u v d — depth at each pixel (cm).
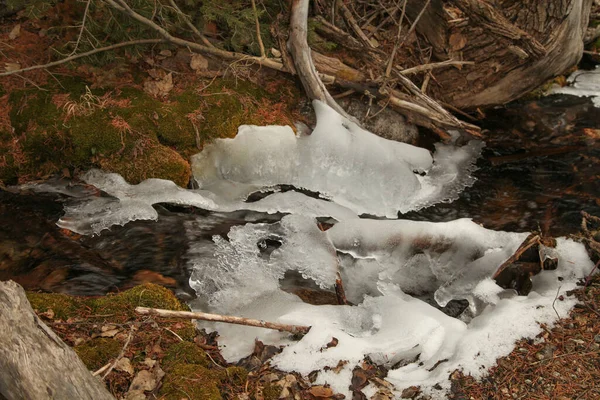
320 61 316
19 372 191
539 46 312
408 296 254
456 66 330
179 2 312
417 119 325
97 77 298
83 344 221
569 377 225
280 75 319
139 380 215
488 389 222
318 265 260
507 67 325
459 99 337
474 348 230
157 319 232
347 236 265
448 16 320
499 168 314
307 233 267
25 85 293
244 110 303
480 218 292
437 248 263
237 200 289
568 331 236
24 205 277
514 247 260
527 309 241
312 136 301
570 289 249
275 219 283
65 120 285
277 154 298
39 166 286
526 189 303
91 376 200
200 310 244
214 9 298
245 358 228
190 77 306
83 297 241
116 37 300
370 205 297
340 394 219
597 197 295
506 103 344
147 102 294
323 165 300
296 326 232
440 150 322
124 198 280
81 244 265
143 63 306
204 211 283
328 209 290
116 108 290
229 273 256
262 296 249
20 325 192
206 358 225
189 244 268
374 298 248
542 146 324
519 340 233
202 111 298
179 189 285
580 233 275
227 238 272
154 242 268
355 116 322
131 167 285
